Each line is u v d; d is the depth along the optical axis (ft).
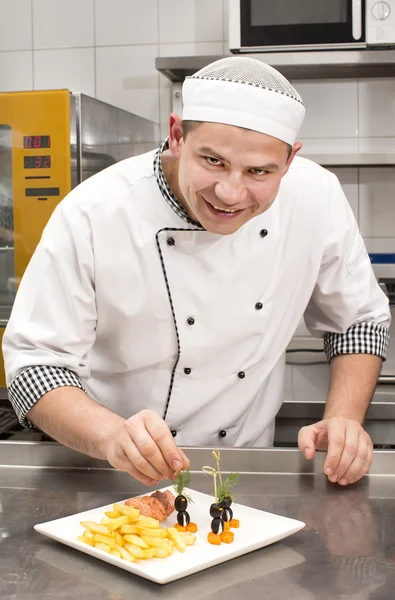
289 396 8.11
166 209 4.07
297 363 8.13
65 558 2.82
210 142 3.16
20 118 7.29
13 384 3.90
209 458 3.80
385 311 4.76
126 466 3.26
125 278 4.11
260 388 4.69
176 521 3.16
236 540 2.90
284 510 3.29
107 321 4.26
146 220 4.09
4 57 9.44
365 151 8.79
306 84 8.80
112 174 4.23
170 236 4.10
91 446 3.47
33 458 3.88
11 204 7.42
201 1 9.00
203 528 3.06
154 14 9.09
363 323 4.67
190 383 4.43
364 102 8.75
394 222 8.81
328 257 4.58
